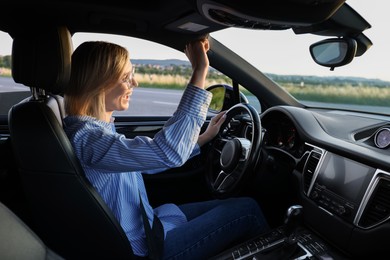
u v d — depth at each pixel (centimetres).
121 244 115
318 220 153
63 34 113
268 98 222
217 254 142
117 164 107
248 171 154
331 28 170
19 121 103
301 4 73
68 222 112
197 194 222
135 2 166
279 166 181
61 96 156
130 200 120
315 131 171
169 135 107
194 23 173
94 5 165
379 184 130
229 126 187
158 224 129
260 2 73
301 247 148
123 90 117
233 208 146
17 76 109
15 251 99
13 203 182
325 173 154
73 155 105
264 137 194
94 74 111
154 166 109
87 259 121
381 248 128
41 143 103
